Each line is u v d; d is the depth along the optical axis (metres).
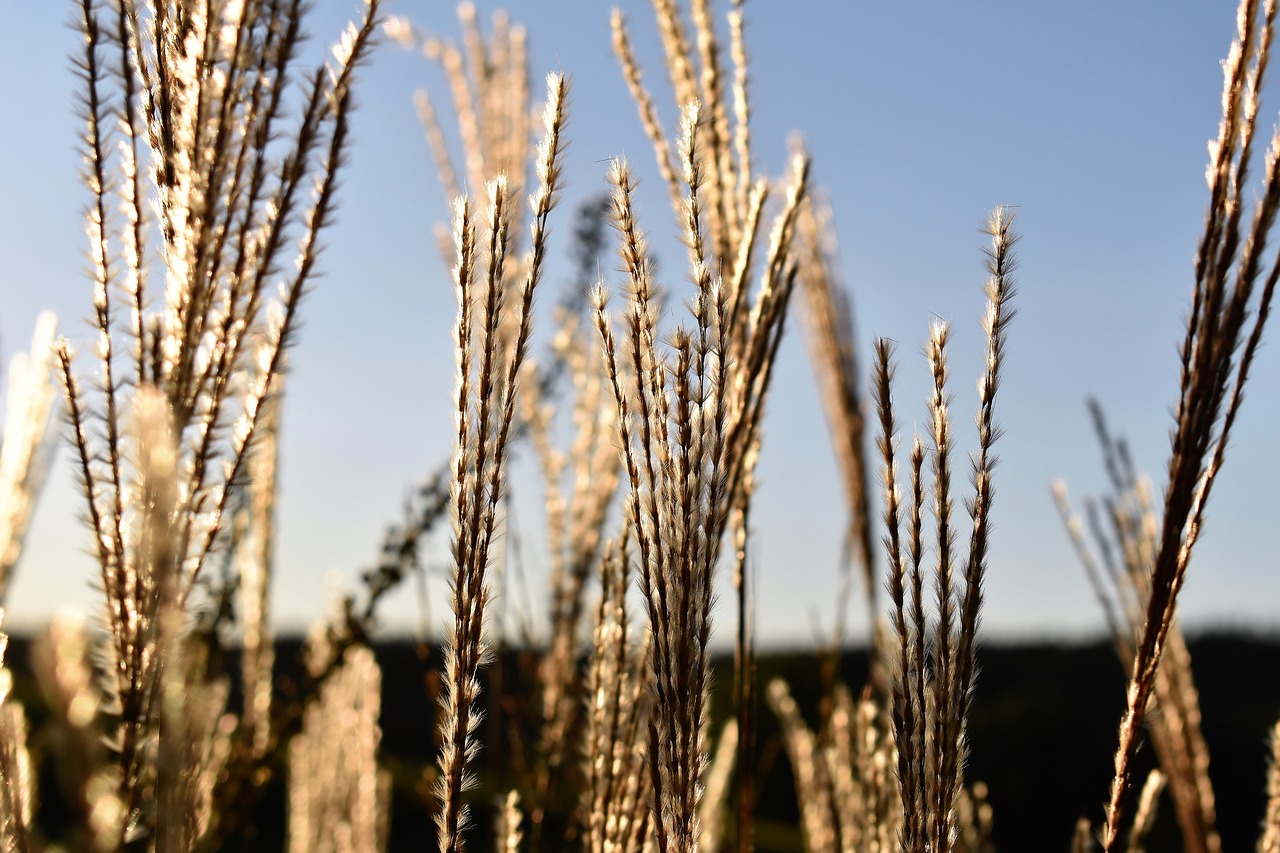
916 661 0.76
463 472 0.75
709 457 0.76
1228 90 0.76
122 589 0.71
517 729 1.16
